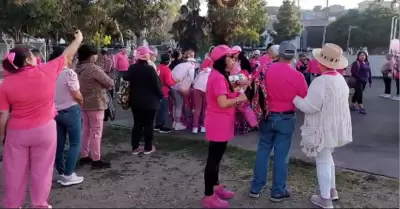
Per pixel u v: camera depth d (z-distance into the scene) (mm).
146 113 6723
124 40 38344
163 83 8328
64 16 23047
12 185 4094
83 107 5871
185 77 8461
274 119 4582
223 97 4270
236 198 4906
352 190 5145
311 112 4395
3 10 19656
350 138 4512
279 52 4590
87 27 25188
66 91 5129
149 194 5105
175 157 6762
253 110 4633
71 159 5328
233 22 38656
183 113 8930
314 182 5422
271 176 5656
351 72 11289
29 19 20750
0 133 4086
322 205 4539
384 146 7406
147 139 6898
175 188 5324
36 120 4066
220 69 4434
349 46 48531
